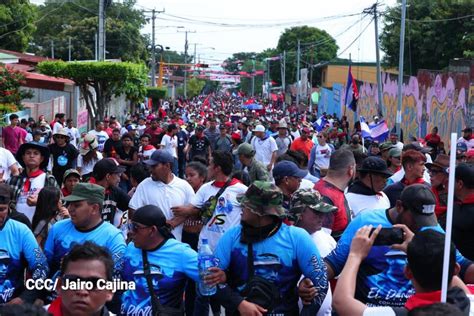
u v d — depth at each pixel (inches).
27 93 967.6
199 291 209.5
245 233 190.2
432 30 1801.2
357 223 196.4
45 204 266.1
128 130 877.8
